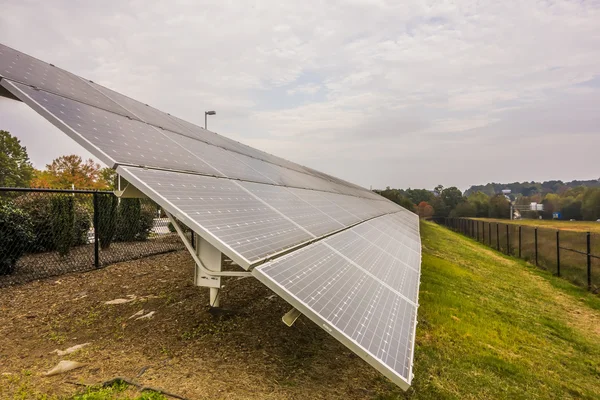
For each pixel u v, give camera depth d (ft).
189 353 13.12
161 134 17.90
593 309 34.71
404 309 11.91
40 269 26.63
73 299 19.25
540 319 28.37
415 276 18.15
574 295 40.29
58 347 13.35
